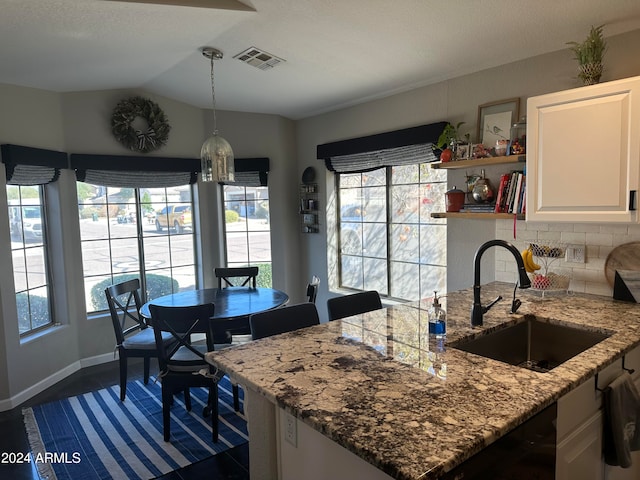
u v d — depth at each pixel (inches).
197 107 182.4
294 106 175.0
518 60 116.3
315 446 52.4
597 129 86.9
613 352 66.4
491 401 50.6
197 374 108.7
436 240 150.2
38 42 106.6
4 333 128.9
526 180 99.0
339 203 185.5
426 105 141.8
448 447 41.1
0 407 128.0
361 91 151.9
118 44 114.6
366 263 175.9
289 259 195.9
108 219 167.2
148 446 107.3
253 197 193.9
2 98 132.3
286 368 62.3
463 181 130.7
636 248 96.9
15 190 139.1
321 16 99.6
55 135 149.3
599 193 87.6
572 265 107.7
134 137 163.8
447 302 101.5
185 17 100.4
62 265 153.1
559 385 54.8
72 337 156.6
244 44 117.7
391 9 93.9
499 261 123.6
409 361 64.4
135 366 163.3
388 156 154.9
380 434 43.8
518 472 48.2
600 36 94.5
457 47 110.8
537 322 88.2
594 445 64.9
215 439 109.1
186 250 187.0
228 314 118.3
